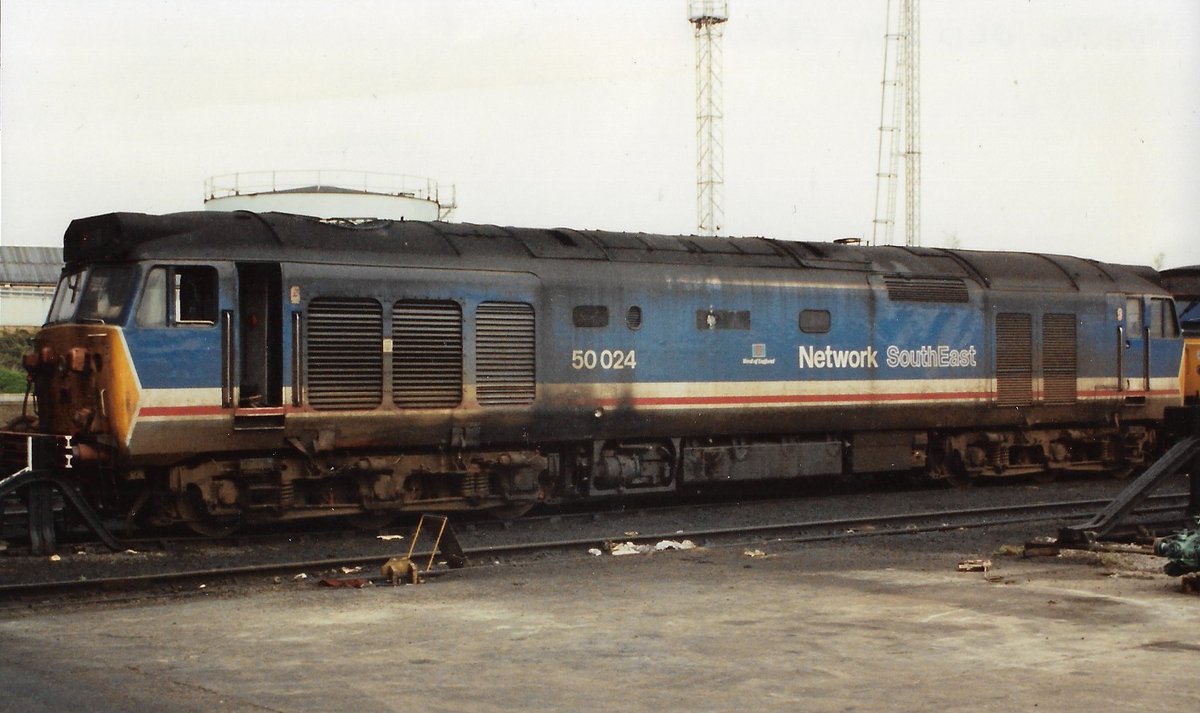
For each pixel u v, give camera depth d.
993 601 11.22
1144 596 11.46
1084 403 23.58
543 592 12.05
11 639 9.87
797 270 20.64
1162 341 24.72
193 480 15.52
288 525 17.55
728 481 20.11
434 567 14.01
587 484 18.92
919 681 8.20
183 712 7.56
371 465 16.58
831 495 22.05
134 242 15.22
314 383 15.95
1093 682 8.12
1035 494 21.92
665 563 14.27
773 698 7.80
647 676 8.41
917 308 21.73
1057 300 23.31
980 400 22.38
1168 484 23.73
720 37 47.75
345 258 16.25
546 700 7.80
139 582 12.45
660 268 19.16
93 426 15.05
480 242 17.80
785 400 20.25
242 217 16.17
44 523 14.57
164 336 15.11
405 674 8.50
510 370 17.56
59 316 15.90
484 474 17.75
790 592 11.86
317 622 10.43
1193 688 7.96
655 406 18.95
